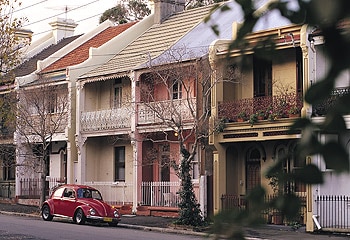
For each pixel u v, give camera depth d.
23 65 38.03
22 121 32.25
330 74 2.07
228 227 2.19
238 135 25.34
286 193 2.15
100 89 33.88
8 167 38.22
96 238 20.61
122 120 30.95
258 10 2.53
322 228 21.81
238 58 2.73
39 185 36.50
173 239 20.72
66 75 33.75
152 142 30.98
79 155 33.38
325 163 2.06
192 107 26.36
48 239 20.22
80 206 25.52
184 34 31.61
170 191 28.78
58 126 31.89
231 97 26.44
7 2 23.19
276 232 21.66
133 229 24.70
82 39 39.16
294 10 2.28
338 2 2.00
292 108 23.28
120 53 34.31
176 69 25.39
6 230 22.84
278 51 2.82
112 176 33.16
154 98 30.19
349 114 2.07
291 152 2.22
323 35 2.07
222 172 26.17
